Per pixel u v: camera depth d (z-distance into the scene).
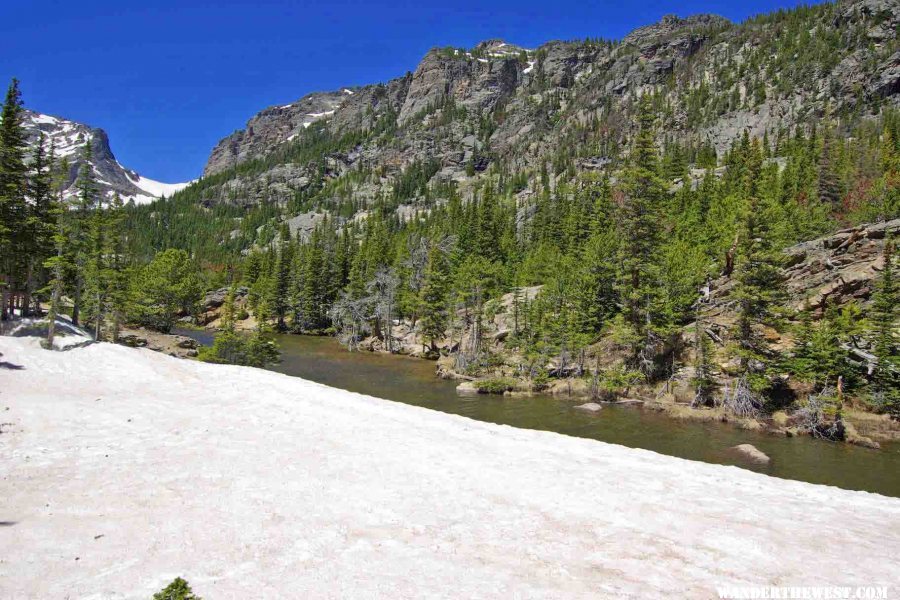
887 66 135.00
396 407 21.61
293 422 17.83
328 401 21.88
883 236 33.44
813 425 25.78
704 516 9.90
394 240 108.44
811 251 36.75
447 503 10.24
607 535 8.74
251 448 14.30
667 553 8.04
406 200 190.25
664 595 6.63
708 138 146.38
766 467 20.39
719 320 35.44
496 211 103.88
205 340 62.88
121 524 8.88
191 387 23.66
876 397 27.61
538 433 18.14
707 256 45.50
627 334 35.75
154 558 7.55
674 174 101.06
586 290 41.97
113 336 43.91
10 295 37.62
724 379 30.73
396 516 9.47
